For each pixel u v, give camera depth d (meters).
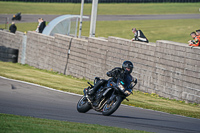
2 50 87.94
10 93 39.00
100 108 28.41
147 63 55.12
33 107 30.73
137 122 27.80
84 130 20.70
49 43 79.00
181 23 155.12
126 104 40.56
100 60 64.81
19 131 18.44
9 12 167.62
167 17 172.88
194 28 142.00
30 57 85.25
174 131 24.72
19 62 88.44
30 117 24.36
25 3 198.75
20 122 21.44
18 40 89.62
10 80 52.12
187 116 35.97
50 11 177.75
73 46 72.31
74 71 71.94
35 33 83.69
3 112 26.47
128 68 27.14
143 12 189.62
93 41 66.75
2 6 182.88
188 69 47.75
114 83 27.41
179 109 40.25
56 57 76.81
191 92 47.19
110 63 62.34
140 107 39.50
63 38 74.81
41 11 176.50
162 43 52.31
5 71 65.12
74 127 21.52
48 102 35.34
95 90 28.78
